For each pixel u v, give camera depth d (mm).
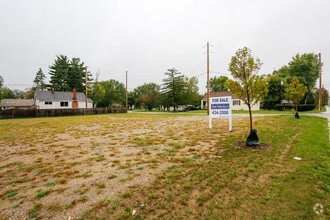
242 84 6629
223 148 5926
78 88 53031
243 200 2848
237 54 6566
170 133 9148
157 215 2549
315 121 12008
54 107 38531
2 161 5195
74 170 4371
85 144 7156
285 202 2729
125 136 8711
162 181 3629
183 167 4367
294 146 5730
